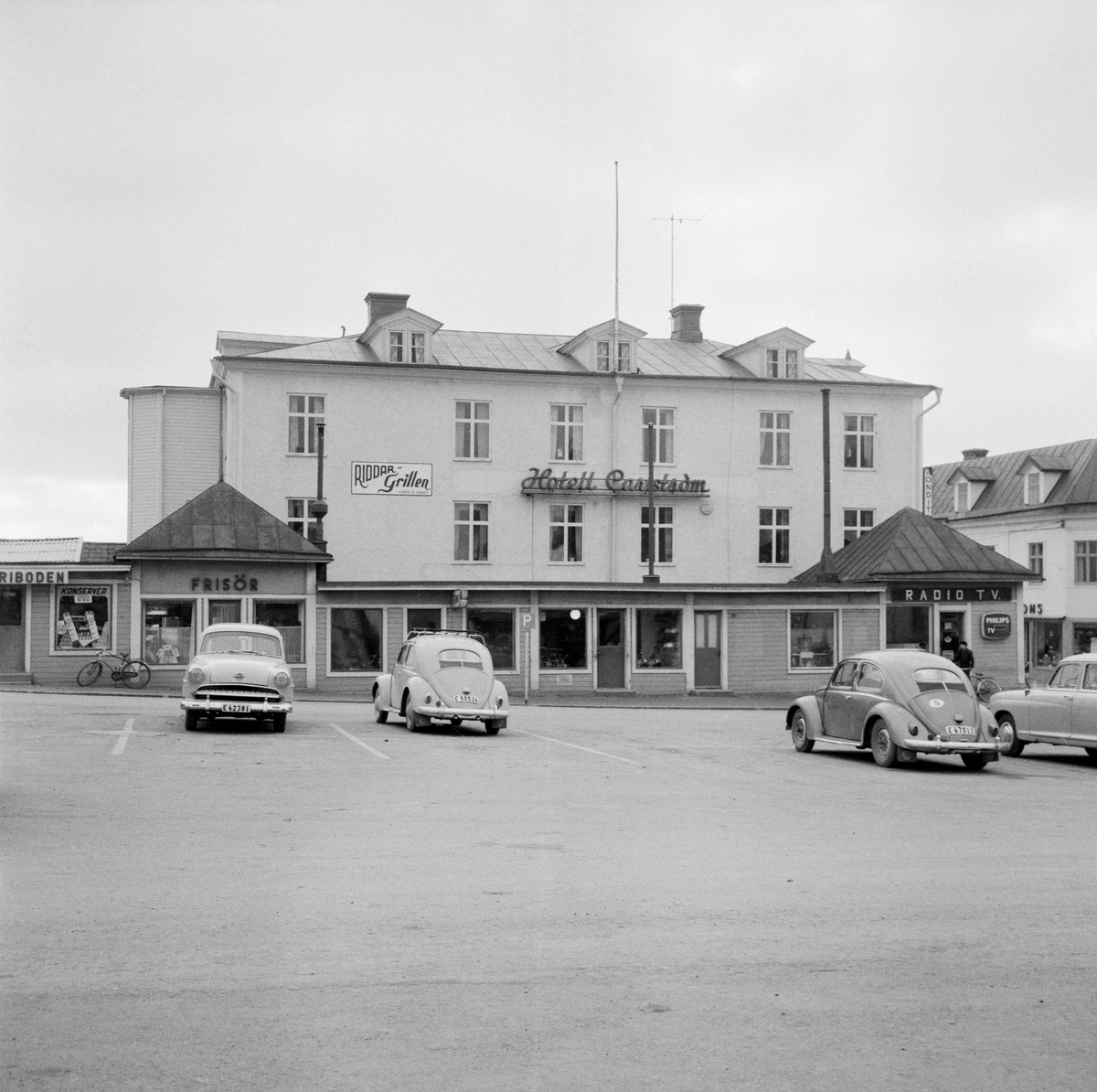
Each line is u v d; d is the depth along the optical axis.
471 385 45.88
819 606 42.66
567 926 8.30
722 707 37.09
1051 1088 5.49
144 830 11.85
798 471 48.59
